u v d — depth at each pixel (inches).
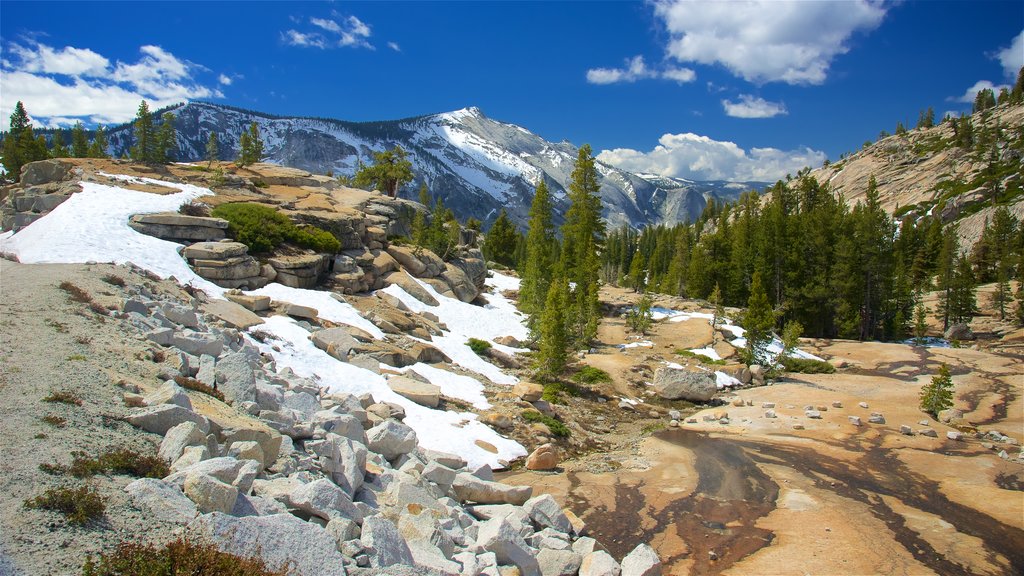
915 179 6579.7
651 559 497.0
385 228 1971.0
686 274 3457.2
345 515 382.6
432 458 678.5
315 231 1567.4
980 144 6220.5
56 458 328.2
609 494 788.6
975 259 4160.9
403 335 1318.9
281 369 842.2
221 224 1331.2
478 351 1501.0
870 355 2079.2
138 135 2251.5
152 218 1248.2
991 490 860.6
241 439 434.3
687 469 921.5
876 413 1332.4
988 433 1222.3
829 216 3006.9
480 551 438.6
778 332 2443.4
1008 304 3280.0
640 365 1622.8
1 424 355.9
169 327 749.3
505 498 610.2
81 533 270.1
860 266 2800.2
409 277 1784.0
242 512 331.3
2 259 1015.6
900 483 889.5
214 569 265.4
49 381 439.5
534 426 1034.1
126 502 302.5
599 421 1216.8
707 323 2182.6
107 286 839.7
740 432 1176.2
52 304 673.6
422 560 376.8
